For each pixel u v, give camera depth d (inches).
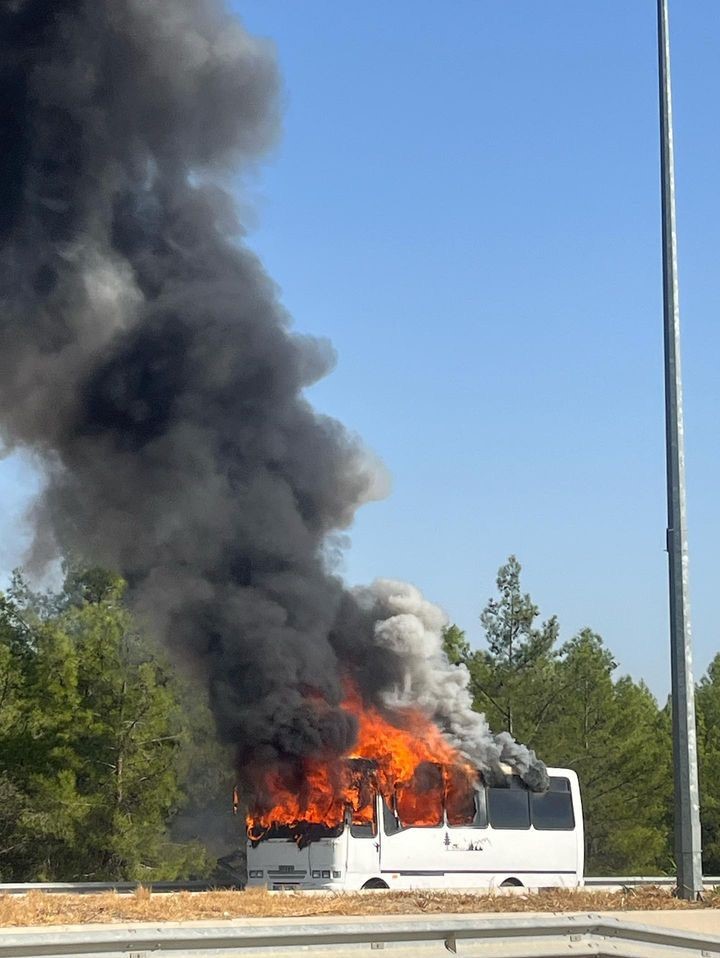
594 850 1795.0
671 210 833.5
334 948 442.6
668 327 817.5
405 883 1037.8
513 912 633.6
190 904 631.8
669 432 805.2
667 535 796.6
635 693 1924.2
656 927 512.1
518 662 1860.2
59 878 1430.9
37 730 1432.1
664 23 851.4
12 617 1518.2
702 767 1977.1
